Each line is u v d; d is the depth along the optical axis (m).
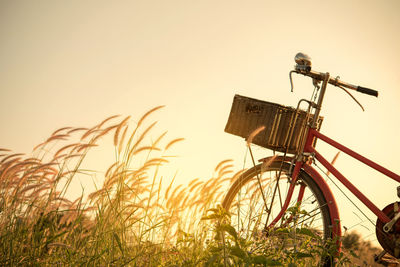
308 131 3.17
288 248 2.50
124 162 2.83
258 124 3.37
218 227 1.86
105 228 2.54
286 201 3.08
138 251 2.52
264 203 3.08
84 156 2.80
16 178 2.79
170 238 2.78
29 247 2.48
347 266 2.54
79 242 2.51
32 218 2.65
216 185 3.10
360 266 2.58
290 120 3.28
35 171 2.77
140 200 2.83
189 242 2.60
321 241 2.45
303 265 2.44
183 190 2.97
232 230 1.85
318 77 3.16
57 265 2.39
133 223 2.67
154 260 2.49
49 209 2.69
